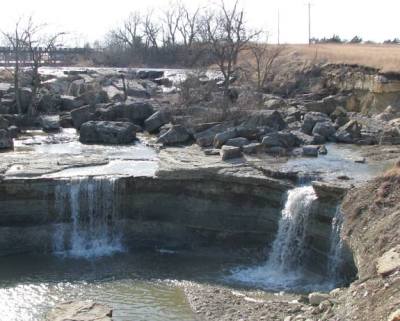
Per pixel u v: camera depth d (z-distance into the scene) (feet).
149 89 154.92
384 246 50.11
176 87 155.22
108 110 112.68
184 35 277.85
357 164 79.51
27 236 72.64
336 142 97.45
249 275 64.90
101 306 52.42
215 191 73.31
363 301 43.62
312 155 84.74
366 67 133.90
